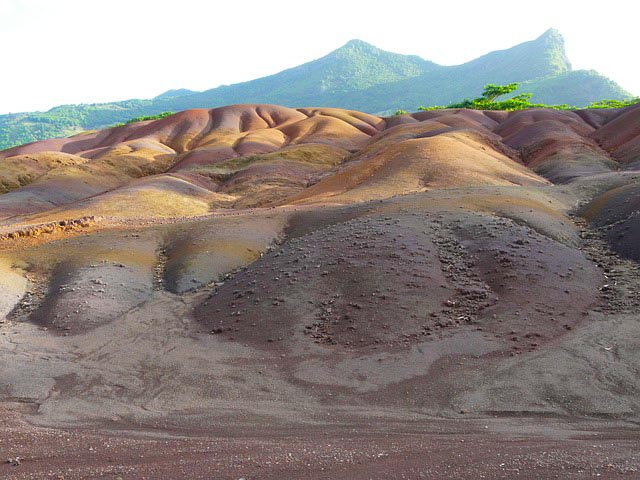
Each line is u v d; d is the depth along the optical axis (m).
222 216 34.31
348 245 22.39
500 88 144.12
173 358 16.23
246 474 8.52
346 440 10.26
